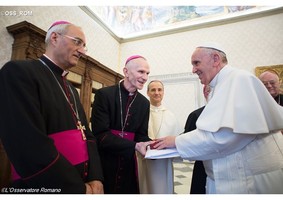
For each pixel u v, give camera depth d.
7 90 1.03
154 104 3.24
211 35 6.61
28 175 0.96
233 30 6.35
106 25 6.67
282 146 1.29
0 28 3.04
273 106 1.23
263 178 1.16
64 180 1.00
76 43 1.38
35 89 1.13
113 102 1.80
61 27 1.36
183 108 6.62
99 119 1.69
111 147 1.55
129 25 7.64
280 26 5.86
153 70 7.17
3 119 1.00
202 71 1.47
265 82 2.61
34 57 3.06
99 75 4.83
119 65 7.57
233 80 1.25
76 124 1.37
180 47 6.96
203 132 1.20
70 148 1.21
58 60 1.40
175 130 3.16
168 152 1.28
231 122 1.07
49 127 1.16
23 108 1.01
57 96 1.29
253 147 1.19
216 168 1.21
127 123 1.82
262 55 5.92
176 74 6.84
